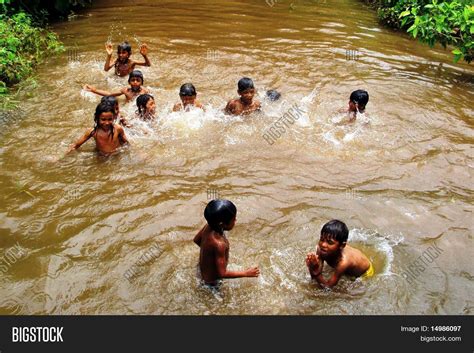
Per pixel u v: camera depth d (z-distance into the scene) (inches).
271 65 342.6
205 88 305.1
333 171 226.5
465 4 352.2
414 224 191.0
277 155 237.9
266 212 194.7
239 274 151.6
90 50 360.8
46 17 425.1
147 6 474.9
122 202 198.2
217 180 215.9
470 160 239.3
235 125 262.4
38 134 246.4
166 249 173.0
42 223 184.5
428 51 394.9
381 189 214.1
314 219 191.3
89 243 175.2
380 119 275.4
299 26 434.0
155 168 222.8
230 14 460.1
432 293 157.3
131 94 290.0
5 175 213.0
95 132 228.5
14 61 308.8
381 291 157.0
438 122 276.5
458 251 176.7
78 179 212.5
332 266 165.5
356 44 396.8
